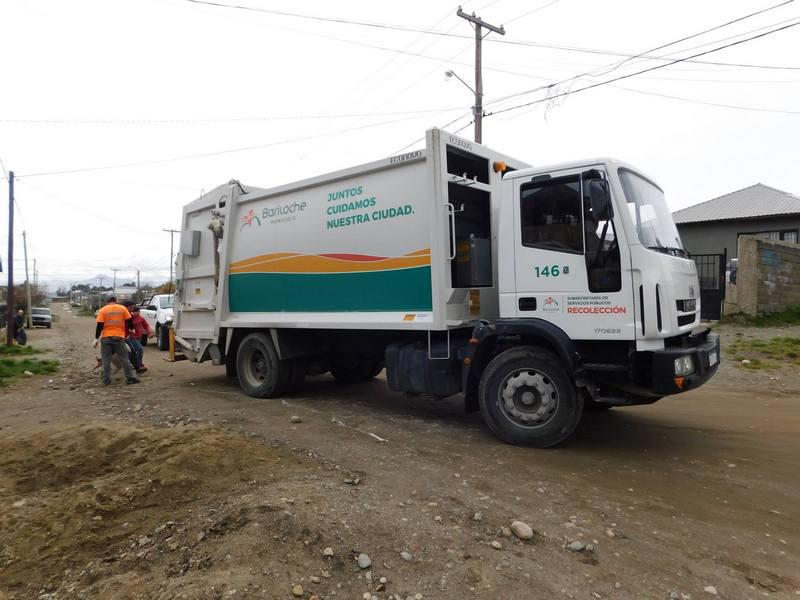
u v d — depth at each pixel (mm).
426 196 6188
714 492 4492
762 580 3215
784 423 6633
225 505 4023
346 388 9258
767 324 13711
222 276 8922
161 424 6715
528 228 5645
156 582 3188
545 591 3070
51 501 4512
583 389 5473
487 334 5754
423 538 3588
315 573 3193
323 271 7402
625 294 5102
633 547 3568
